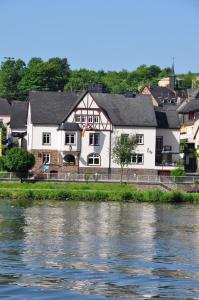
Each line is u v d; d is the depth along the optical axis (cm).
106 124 12988
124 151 12531
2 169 11819
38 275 4234
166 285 4038
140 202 9806
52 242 5597
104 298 3738
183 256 5038
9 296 3725
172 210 8706
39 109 13088
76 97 13525
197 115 14662
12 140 14688
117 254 5069
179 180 11356
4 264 4550
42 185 10844
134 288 3953
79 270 4422
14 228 6425
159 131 13512
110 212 8231
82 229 6500
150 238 6000
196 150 13925
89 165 12938
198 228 6825
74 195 9856
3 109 18038
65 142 12825
